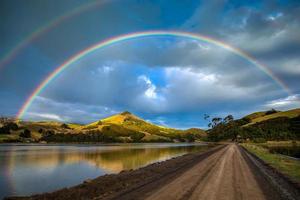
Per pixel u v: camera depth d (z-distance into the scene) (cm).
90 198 1341
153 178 1925
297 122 17362
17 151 8594
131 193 1345
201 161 3300
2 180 2816
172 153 7175
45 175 3203
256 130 17288
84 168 3894
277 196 1244
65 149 10131
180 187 1468
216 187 1457
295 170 2272
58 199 1405
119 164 4400
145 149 10006
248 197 1214
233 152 5141
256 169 2355
